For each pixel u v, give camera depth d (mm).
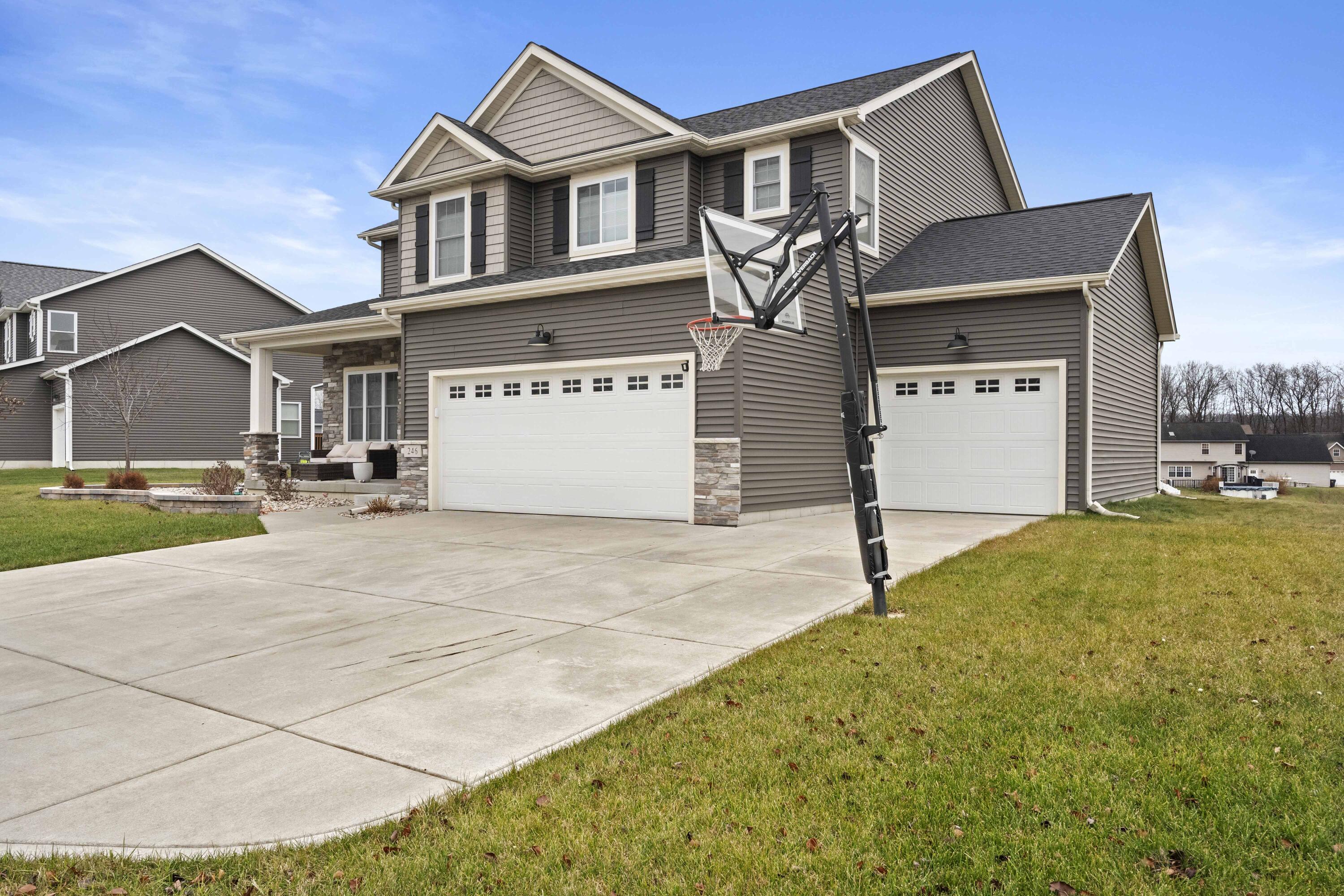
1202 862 2873
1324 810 3172
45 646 6047
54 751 4098
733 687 4785
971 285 13203
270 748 4094
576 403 13094
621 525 12016
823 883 2816
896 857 2961
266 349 18891
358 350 19922
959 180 19250
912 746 3885
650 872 2900
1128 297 15664
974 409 13703
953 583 7484
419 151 17219
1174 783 3434
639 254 14266
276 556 9898
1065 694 4516
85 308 30297
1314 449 70875
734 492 11562
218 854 3076
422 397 14914
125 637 6293
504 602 7227
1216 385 88125
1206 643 5438
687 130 14938
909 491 14273
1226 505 15758
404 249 17625
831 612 6648
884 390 14477
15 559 9664
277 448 19109
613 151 15047
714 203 15078
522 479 13664
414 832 3203
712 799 3426
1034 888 2750
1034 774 3547
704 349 11094
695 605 6957
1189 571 7875
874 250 14961
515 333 13641
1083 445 12781
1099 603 6602
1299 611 6246
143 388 27969
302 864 2996
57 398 28938
